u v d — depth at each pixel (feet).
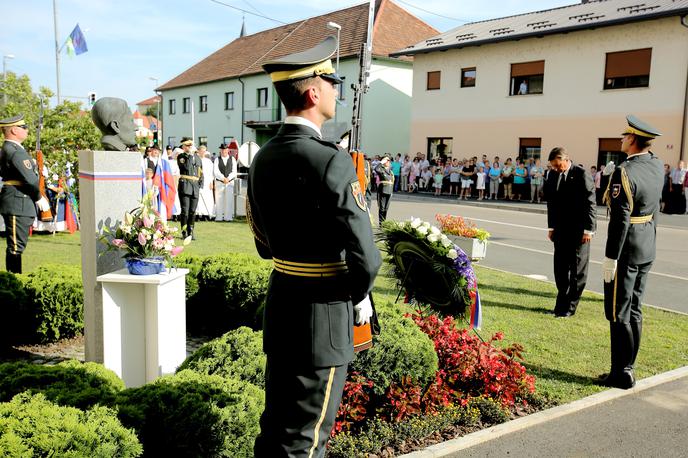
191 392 9.41
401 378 12.37
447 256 13.37
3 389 9.30
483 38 85.81
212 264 19.97
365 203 7.34
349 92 104.83
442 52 93.61
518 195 78.02
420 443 11.75
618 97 73.05
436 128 96.12
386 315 14.01
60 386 9.39
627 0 81.20
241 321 19.30
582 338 19.15
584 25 73.20
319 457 7.69
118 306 14.01
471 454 11.51
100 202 14.61
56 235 38.04
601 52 74.23
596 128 75.72
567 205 21.42
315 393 7.55
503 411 12.99
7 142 22.09
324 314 7.52
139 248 14.16
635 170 14.71
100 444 7.62
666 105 68.54
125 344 14.20
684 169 63.21
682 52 66.74
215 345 11.95
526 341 18.69
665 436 12.55
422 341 12.71
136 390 9.42
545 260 34.86
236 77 129.29
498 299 24.31
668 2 71.77
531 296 25.02
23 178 21.94
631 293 14.97
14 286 17.30
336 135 32.94
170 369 14.43
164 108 162.50
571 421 13.16
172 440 8.72
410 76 111.24
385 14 113.91
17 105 40.86
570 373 16.01
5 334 17.35
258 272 18.89
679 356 17.60
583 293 26.17
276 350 7.70
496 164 78.89
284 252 7.68
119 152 14.88
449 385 13.67
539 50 80.79
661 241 44.75
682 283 29.01
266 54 129.18
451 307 13.98
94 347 15.08
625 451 11.85
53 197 37.22
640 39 70.28
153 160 43.50
